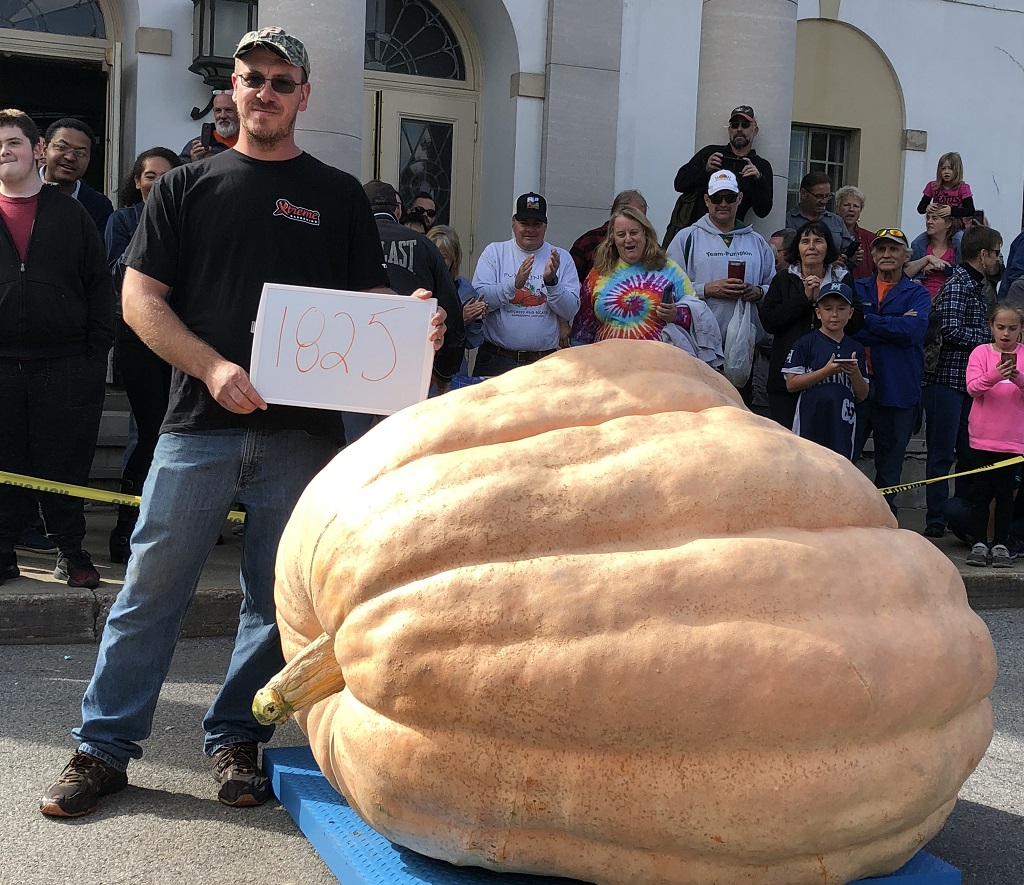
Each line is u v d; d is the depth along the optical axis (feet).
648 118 35.86
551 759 8.34
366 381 11.57
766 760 8.16
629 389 9.83
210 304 11.79
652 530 8.74
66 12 33.01
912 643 8.53
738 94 30.35
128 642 11.57
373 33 35.81
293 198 11.91
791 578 8.42
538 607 8.37
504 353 23.32
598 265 23.13
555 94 34.24
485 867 8.87
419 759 8.64
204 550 11.89
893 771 8.40
